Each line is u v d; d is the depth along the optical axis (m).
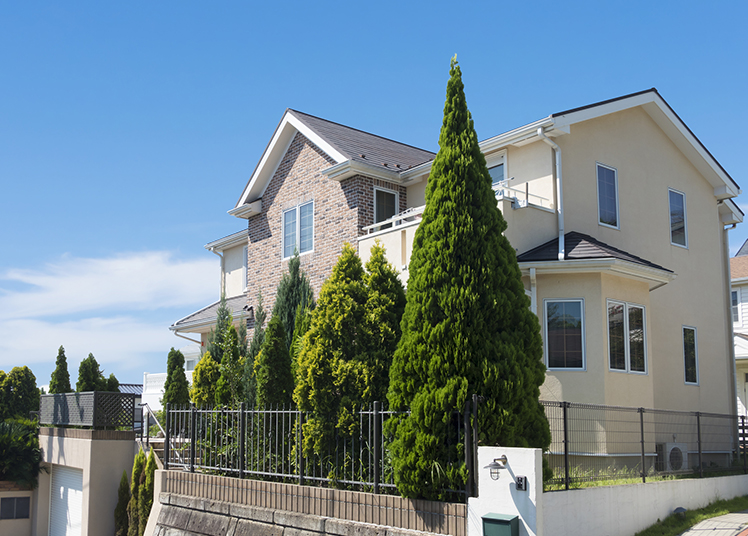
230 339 15.08
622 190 17.70
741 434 19.69
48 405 20.56
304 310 15.52
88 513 16.77
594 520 9.61
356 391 10.63
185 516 12.75
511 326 9.69
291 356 13.98
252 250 21.91
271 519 10.80
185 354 34.41
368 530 9.27
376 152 19.88
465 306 9.20
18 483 20.17
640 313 15.31
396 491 9.67
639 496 11.01
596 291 14.38
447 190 9.89
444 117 10.42
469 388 8.96
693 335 19.08
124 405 17.89
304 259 19.48
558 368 14.41
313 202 19.53
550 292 14.66
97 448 17.14
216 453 13.08
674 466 16.00
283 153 21.09
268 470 12.16
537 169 16.16
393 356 10.11
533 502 7.83
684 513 11.91
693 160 20.28
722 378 19.78
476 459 8.62
